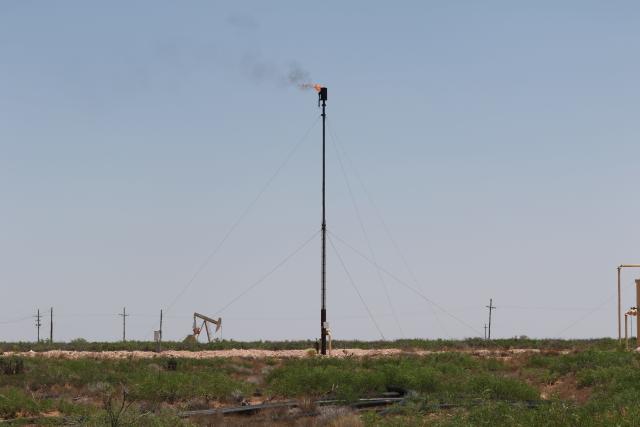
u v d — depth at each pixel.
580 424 24.75
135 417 25.23
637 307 58.88
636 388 35.69
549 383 43.78
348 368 47.28
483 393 33.03
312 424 28.58
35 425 29.02
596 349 56.81
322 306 60.06
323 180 62.56
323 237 61.12
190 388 37.66
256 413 31.66
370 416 28.86
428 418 29.25
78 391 37.94
